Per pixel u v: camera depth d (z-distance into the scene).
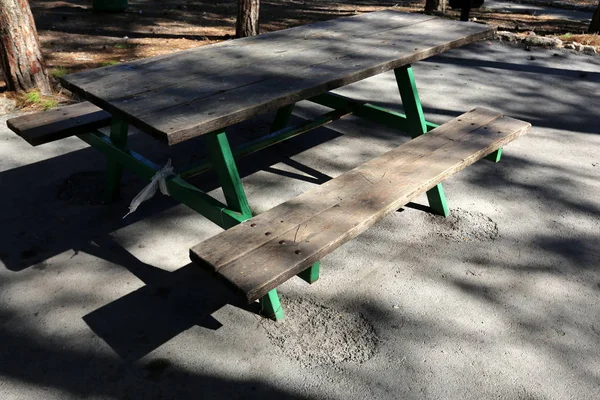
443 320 2.73
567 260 3.23
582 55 7.71
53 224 3.42
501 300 2.88
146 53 7.10
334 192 2.73
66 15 9.28
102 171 4.09
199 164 3.33
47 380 2.33
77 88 2.83
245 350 2.52
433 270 3.10
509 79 6.57
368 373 2.41
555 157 4.57
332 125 5.06
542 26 10.50
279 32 4.12
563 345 2.59
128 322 2.66
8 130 4.69
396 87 6.18
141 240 3.30
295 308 2.79
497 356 2.52
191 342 2.56
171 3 11.25
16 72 5.12
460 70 6.87
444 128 3.63
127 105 2.54
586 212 3.75
